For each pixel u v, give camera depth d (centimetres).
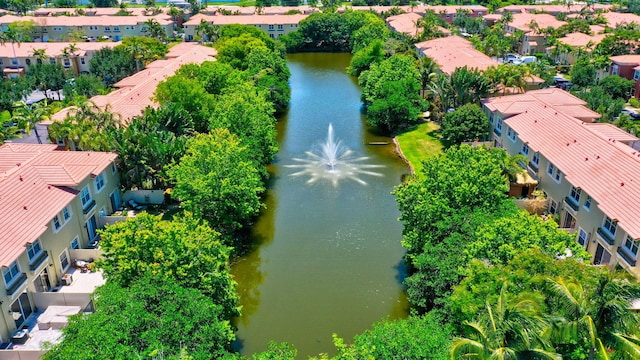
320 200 5344
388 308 3706
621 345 1994
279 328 3512
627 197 3519
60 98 8931
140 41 10106
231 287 3206
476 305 2516
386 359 2420
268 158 5612
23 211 3491
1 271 3117
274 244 4544
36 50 9806
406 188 3809
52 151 4538
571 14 15325
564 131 4744
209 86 7081
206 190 4056
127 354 2359
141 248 2956
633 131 6166
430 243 3503
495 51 10588
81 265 3919
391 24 13738
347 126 7681
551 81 8669
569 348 2298
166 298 2702
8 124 7256
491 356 1952
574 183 3947
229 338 2758
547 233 2908
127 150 4856
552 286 2209
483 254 2972
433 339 2469
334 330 3488
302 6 18012
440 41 10156
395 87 7194
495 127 6066
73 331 2502
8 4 16975
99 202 4512
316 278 4062
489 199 3672
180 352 2406
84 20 13838
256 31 10856
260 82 7906
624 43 9325
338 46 13688
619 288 2094
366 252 4416
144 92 6675
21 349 3114
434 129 7169
